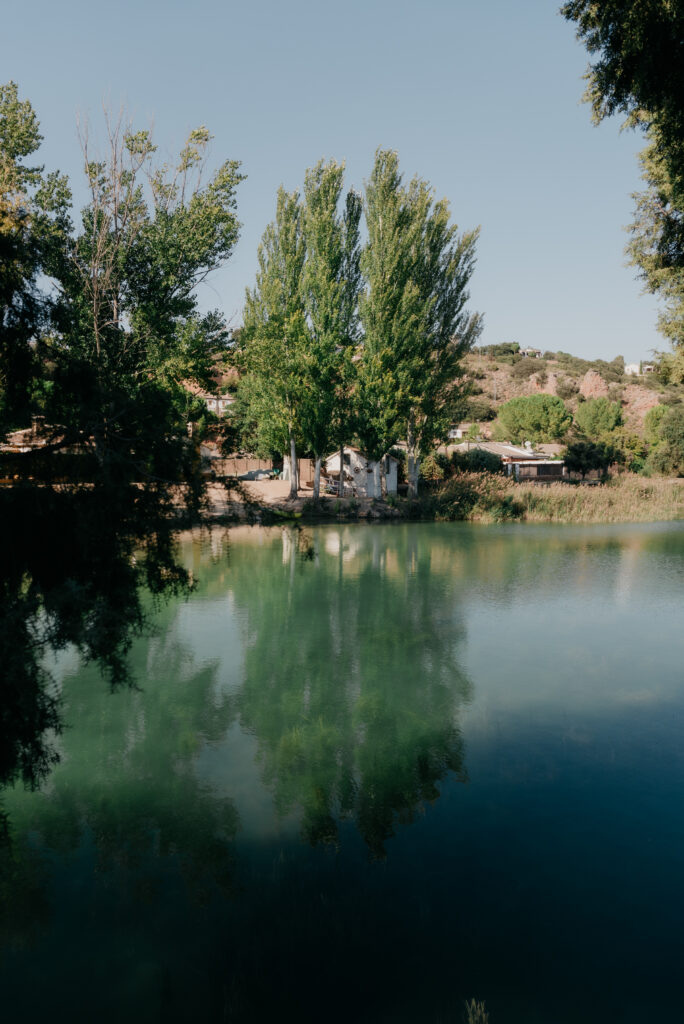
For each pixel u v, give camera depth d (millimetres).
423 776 6824
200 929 4492
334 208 35250
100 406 4660
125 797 6316
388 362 35125
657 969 4129
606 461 61781
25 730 4434
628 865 5234
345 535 27297
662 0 9516
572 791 6441
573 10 11094
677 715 8445
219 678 9766
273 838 5652
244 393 36469
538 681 9742
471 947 4340
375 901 4781
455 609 14367
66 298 5043
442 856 5375
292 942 4355
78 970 4070
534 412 95188
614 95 11320
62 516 4453
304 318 35594
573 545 24516
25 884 4957
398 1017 3703
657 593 16062
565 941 4375
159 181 22406
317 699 8961
